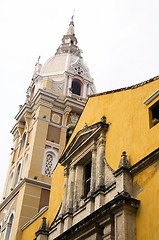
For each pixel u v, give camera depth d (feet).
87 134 62.49
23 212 83.41
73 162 64.59
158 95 47.75
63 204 62.28
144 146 46.57
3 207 98.53
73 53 134.21
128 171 46.47
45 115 101.14
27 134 103.04
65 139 100.99
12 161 109.09
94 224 48.37
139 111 50.78
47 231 65.36
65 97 106.32
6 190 104.27
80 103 106.93
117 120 56.08
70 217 58.34
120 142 52.75
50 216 68.08
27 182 88.28
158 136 44.78
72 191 61.52
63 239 54.49
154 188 41.70
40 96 103.14
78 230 51.13
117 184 46.60
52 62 123.54
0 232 92.58
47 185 89.66
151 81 50.93
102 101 63.36
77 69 120.88
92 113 65.46
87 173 62.64
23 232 79.51
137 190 44.45
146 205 41.88
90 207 52.65
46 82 109.19
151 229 39.52
